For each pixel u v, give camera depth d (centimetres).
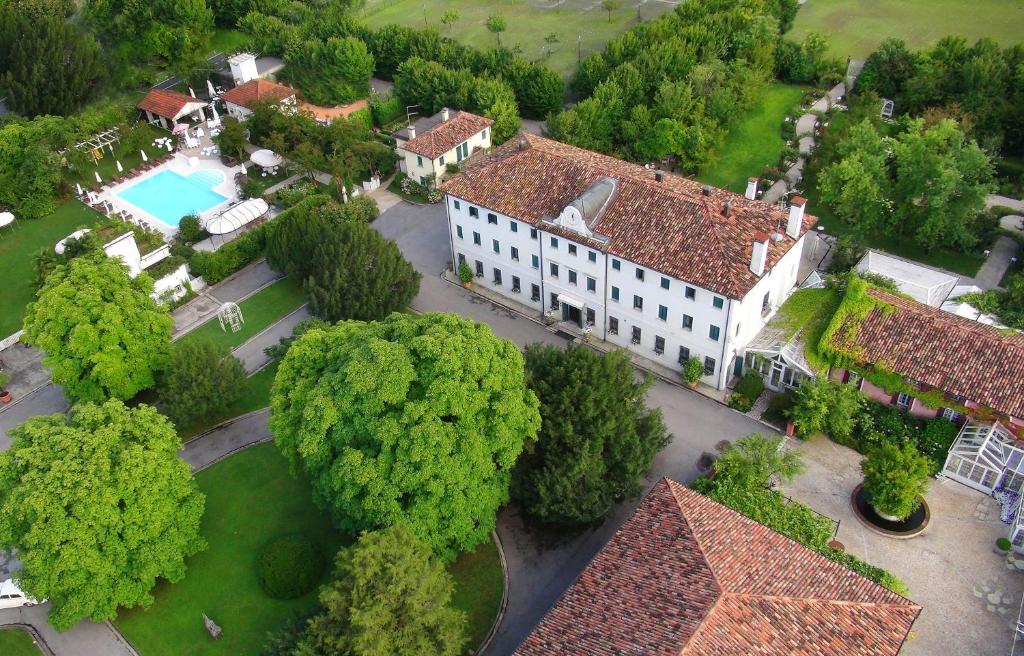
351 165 9012
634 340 6825
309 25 12212
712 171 9306
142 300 6338
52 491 4531
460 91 10188
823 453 5784
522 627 4847
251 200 8544
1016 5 12912
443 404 4681
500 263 7431
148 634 4925
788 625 3666
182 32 11712
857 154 7506
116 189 9500
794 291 6725
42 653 4878
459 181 7325
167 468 4928
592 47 12781
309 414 4744
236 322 7412
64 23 10856
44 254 7431
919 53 9931
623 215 6469
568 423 5153
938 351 5631
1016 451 5219
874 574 4688
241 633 4888
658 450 5547
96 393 6175
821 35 11431
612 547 4278
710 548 4022
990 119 8875
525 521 5478
